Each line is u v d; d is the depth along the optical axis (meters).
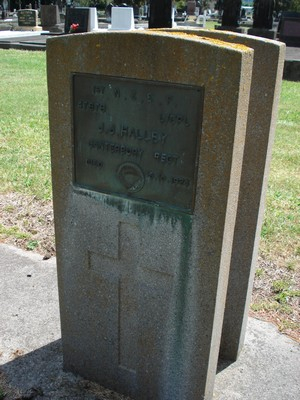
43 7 25.44
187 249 2.15
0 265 3.87
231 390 2.66
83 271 2.50
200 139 1.96
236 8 18.89
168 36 1.90
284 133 8.27
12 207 4.84
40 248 4.16
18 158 6.21
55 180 2.41
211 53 1.82
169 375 2.44
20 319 3.22
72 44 2.12
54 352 2.93
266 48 2.21
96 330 2.59
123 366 2.60
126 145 2.17
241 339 2.87
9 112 8.85
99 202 2.32
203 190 2.02
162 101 2.01
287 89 12.48
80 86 2.19
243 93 1.86
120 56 2.03
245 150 2.41
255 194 2.46
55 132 2.32
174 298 2.27
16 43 18.22
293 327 3.20
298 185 5.75
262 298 3.49
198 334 2.27
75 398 2.60
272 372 2.81
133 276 2.36
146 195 2.18
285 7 46.47
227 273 2.22
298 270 3.84
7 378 2.71
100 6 52.03
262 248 4.14
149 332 2.41
